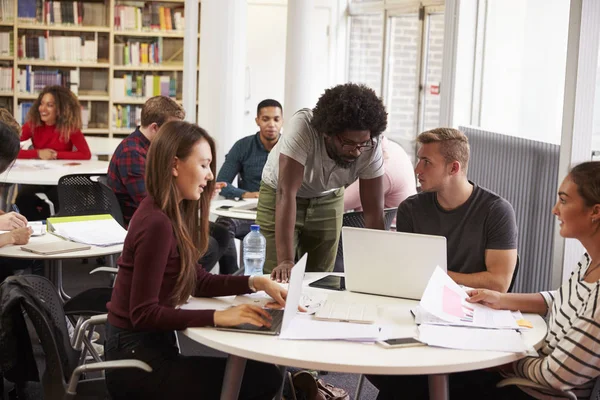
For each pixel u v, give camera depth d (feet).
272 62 29.01
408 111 25.00
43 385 7.70
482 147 16.12
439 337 7.23
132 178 14.44
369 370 6.50
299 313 7.89
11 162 10.10
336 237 11.68
